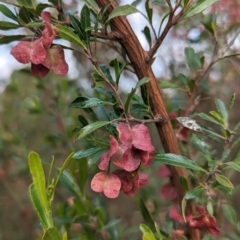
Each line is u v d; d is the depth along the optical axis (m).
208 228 0.28
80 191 0.37
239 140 0.28
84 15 0.26
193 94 0.38
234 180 0.62
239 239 0.51
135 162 0.25
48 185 0.23
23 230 0.73
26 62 0.25
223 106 0.29
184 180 0.30
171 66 0.63
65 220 0.38
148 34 0.30
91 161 0.27
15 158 0.65
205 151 0.30
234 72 0.64
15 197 0.71
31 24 0.26
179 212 0.33
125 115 0.26
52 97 0.61
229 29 0.49
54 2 0.27
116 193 0.24
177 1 0.28
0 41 0.27
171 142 0.30
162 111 0.29
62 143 0.60
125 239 0.62
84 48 0.26
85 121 0.32
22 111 0.80
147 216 0.34
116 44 0.35
